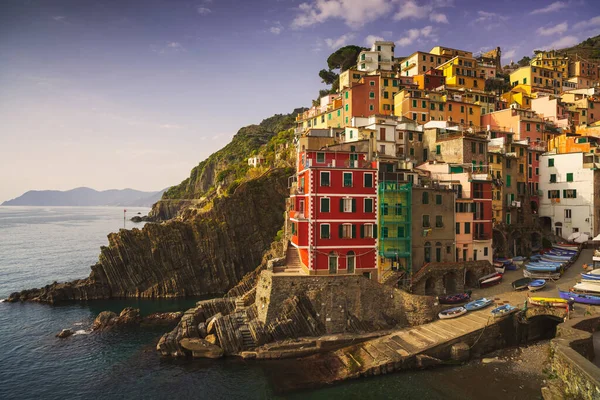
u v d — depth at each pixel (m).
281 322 51.81
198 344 51.38
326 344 49.75
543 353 46.75
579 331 34.47
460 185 64.19
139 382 45.94
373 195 57.41
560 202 81.94
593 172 77.62
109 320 64.75
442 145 74.62
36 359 52.78
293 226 63.38
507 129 96.19
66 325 65.75
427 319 51.91
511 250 75.19
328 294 53.28
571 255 70.25
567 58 154.88
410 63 129.50
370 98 100.56
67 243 169.75
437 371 44.22
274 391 42.47
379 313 53.47
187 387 44.44
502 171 77.31
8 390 45.31
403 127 79.69
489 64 151.75
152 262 88.12
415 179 60.56
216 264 92.75
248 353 49.81
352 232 56.56
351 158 59.59
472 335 47.19
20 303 79.50
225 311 62.56
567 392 26.95
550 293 55.53
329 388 42.28
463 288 59.28
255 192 103.62
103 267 85.69
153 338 58.97
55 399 43.31
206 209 111.06
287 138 128.38
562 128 100.25
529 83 130.62
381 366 44.03
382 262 57.25
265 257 83.19
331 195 56.00
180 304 79.94
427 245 59.62
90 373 48.72
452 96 102.19
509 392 39.41
